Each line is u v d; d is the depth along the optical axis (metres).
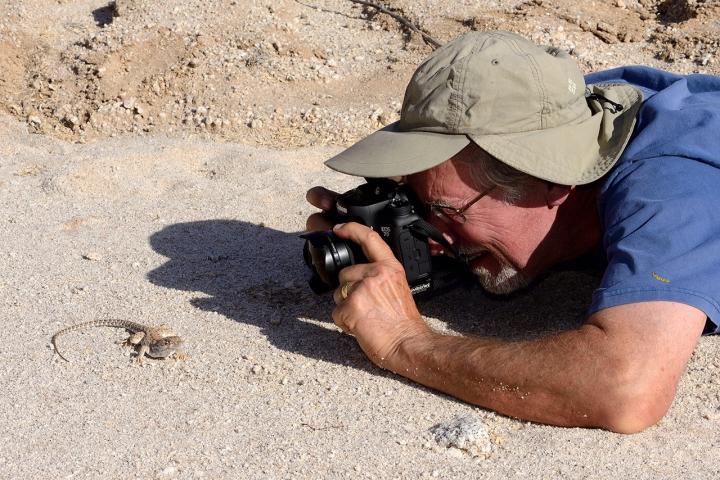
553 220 3.09
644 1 7.09
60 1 7.57
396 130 3.09
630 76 3.61
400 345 2.99
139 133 6.05
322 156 5.52
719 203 2.72
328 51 6.73
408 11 7.10
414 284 3.19
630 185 2.81
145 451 2.75
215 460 2.70
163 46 6.64
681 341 2.57
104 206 4.83
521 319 3.46
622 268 2.66
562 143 2.92
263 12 6.98
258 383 3.11
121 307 3.69
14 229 4.54
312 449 2.74
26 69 6.73
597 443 2.69
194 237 4.40
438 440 2.75
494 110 2.88
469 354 2.82
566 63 3.02
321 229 3.61
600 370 2.59
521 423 2.80
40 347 3.39
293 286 3.83
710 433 2.75
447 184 2.99
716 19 6.66
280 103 6.18
